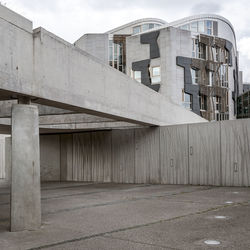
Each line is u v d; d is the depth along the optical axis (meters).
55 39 7.50
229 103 43.53
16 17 6.20
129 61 40.75
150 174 16.53
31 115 6.61
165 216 7.47
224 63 43.53
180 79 38.66
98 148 18.52
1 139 25.78
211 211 8.02
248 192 11.83
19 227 6.29
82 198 11.16
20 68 6.27
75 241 5.45
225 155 14.21
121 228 6.33
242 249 4.82
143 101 14.20
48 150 20.55
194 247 4.96
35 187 6.57
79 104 8.71
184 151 15.49
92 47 43.47
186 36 39.12
